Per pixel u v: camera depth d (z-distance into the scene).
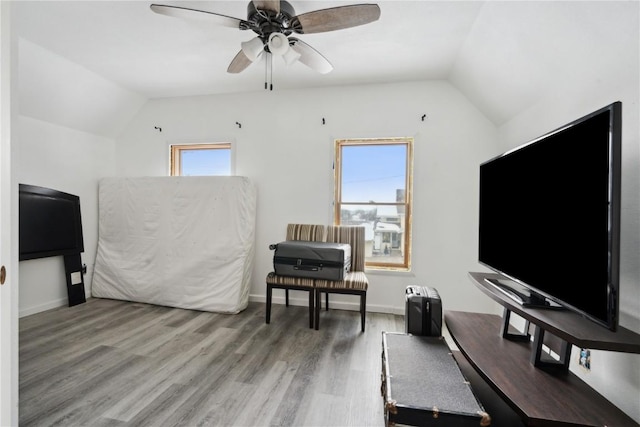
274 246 2.72
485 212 1.95
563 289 1.17
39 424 1.44
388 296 3.07
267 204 3.36
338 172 3.24
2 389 0.84
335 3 1.89
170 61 2.71
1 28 0.83
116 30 2.22
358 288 2.54
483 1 1.82
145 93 3.47
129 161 3.72
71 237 3.21
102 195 3.48
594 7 1.30
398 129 3.04
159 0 1.89
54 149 3.13
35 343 2.29
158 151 3.66
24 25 2.16
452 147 2.94
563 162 1.20
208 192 3.18
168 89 3.35
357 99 3.13
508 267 1.63
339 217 3.26
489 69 2.29
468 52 2.34
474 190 2.90
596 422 1.00
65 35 2.29
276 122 3.33
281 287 2.68
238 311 3.00
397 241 3.14
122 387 1.74
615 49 1.31
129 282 3.30
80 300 3.26
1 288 0.84
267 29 1.75
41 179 3.02
